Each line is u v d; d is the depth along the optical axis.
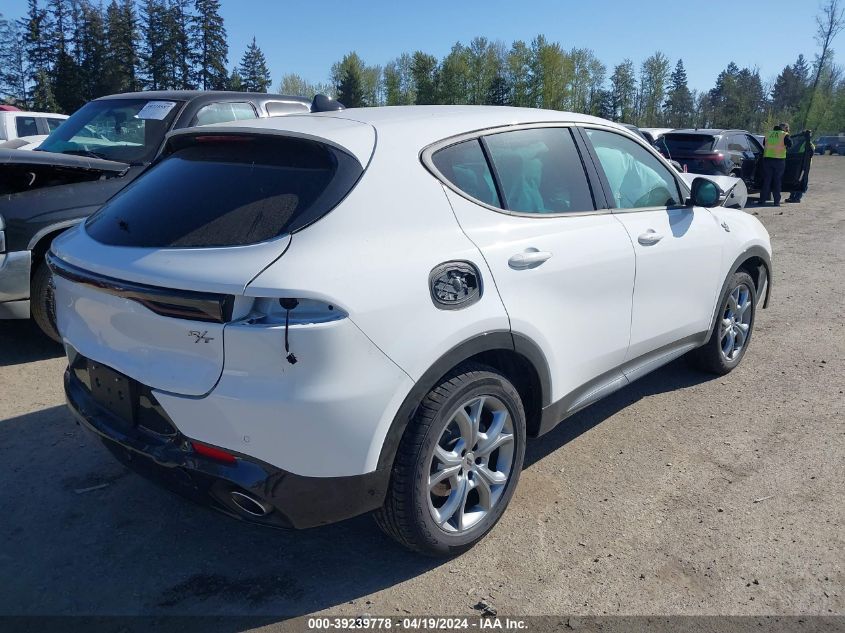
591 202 3.47
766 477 3.49
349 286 2.29
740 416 4.20
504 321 2.76
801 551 2.90
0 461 3.59
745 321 4.92
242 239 2.34
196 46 73.94
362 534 3.05
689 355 4.86
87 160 4.99
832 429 4.02
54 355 5.11
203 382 2.28
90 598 2.62
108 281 2.42
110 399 2.63
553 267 3.03
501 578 2.74
